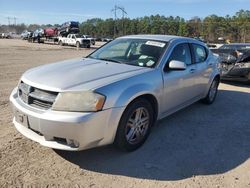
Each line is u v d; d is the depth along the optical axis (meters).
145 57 5.30
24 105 4.21
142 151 4.70
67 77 4.27
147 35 6.19
